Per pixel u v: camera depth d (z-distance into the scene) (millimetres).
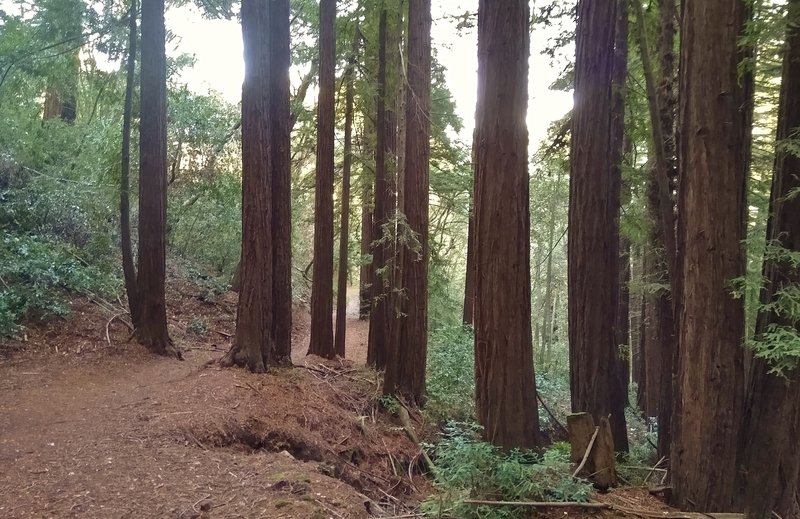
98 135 14680
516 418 5754
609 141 7309
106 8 10984
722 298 5191
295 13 14961
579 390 7422
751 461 5406
